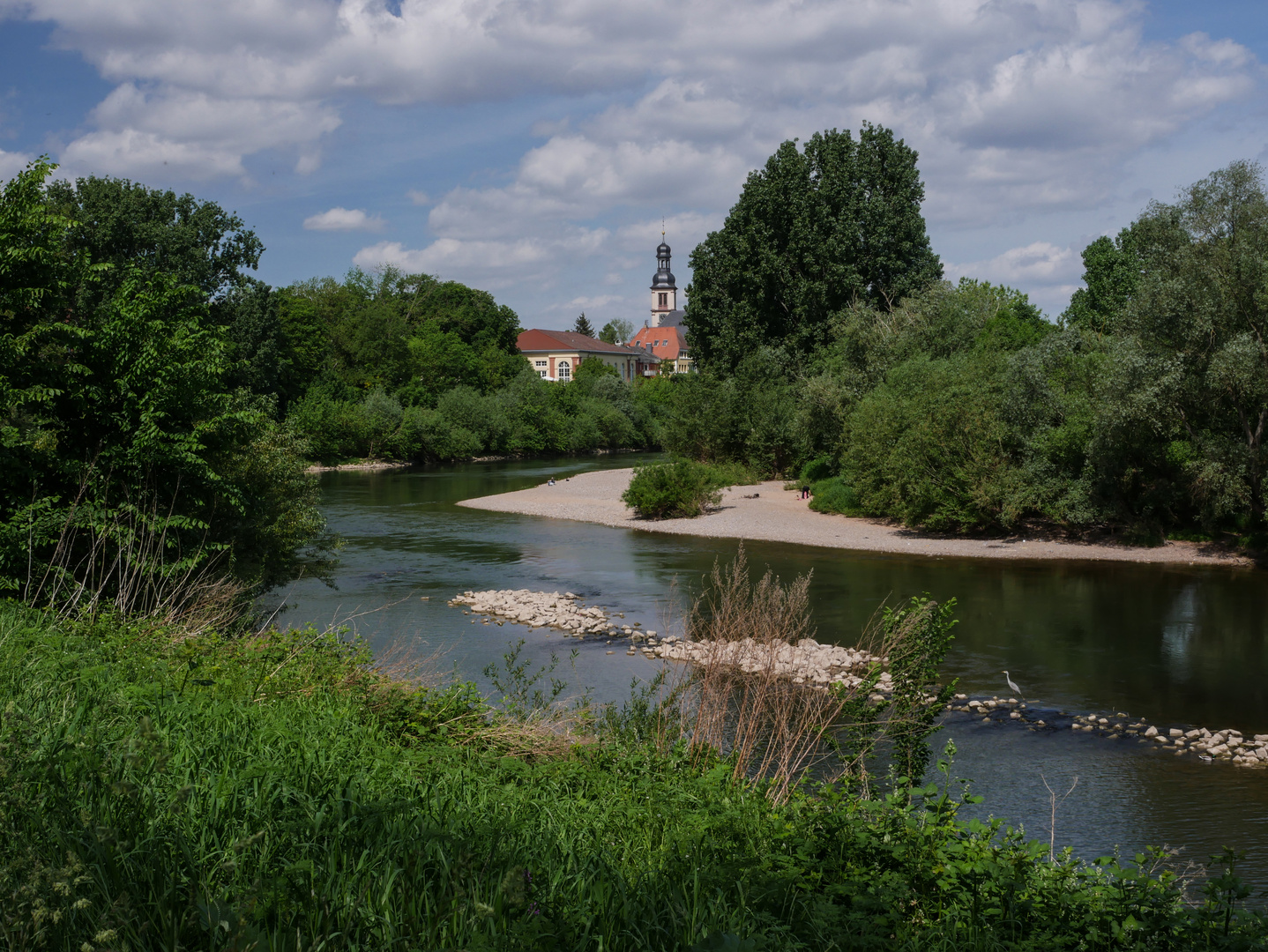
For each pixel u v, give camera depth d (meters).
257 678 7.23
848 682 13.67
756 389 52.66
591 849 4.71
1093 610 21.28
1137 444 29.19
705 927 3.74
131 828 3.67
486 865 3.89
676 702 8.62
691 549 30.73
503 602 21.41
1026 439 31.88
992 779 11.27
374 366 90.25
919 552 30.11
